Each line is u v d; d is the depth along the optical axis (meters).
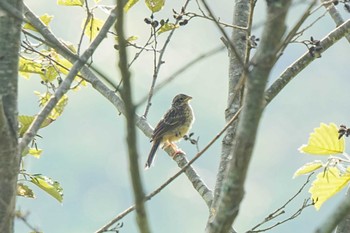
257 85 4.95
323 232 5.01
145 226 4.95
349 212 5.03
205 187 7.93
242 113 5.02
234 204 5.11
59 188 7.68
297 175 7.61
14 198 6.14
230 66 8.02
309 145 7.58
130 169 4.88
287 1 4.90
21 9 6.39
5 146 6.07
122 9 4.79
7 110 6.20
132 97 4.86
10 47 6.31
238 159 5.04
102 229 6.66
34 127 6.47
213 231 5.15
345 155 7.55
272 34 4.92
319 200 7.48
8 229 6.09
